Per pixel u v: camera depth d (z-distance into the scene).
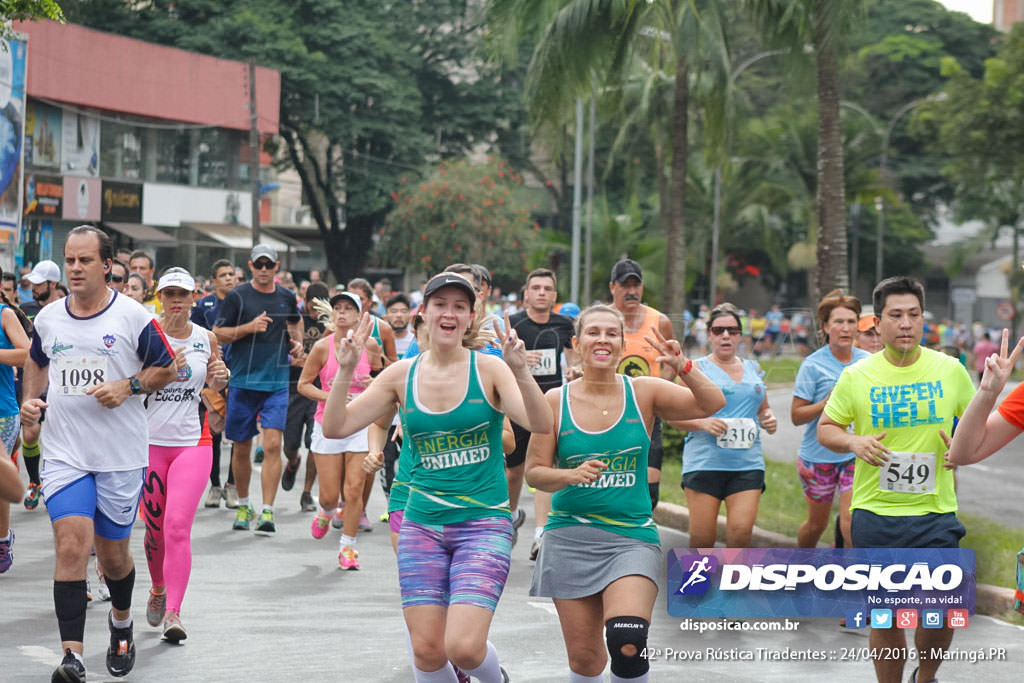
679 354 6.41
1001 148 52.81
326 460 11.73
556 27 26.53
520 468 11.10
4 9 19.83
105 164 45.19
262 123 51.84
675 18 27.83
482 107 62.53
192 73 48.56
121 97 45.09
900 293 7.06
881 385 7.13
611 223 51.50
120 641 7.49
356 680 7.46
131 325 7.32
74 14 53.28
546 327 11.38
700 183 62.12
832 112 22.73
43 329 7.36
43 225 41.84
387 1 60.53
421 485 6.26
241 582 10.48
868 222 71.12
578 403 6.39
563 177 70.62
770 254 64.38
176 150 48.56
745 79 64.50
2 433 10.05
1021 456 21.77
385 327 12.91
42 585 10.09
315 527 11.91
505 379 6.19
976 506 16.36
